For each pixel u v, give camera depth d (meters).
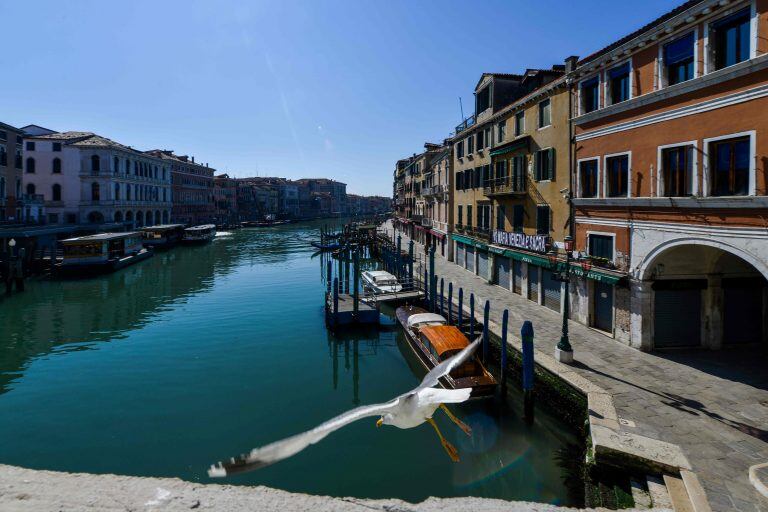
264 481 11.11
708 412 10.89
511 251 25.02
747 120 11.77
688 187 13.64
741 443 9.53
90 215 60.56
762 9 11.41
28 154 59.66
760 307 15.71
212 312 28.09
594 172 18.11
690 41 13.55
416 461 11.85
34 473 5.36
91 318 26.59
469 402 14.28
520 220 24.83
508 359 16.31
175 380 17.44
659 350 15.38
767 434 9.87
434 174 47.38
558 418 13.02
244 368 18.81
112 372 18.19
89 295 33.06
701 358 14.55
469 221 33.97
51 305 29.86
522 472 11.24
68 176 60.28
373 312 24.09
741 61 12.13
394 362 19.70
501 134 27.19
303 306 29.77
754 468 8.39
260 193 131.50
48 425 13.82
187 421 14.22
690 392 11.99
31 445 12.69
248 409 15.09
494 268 28.33
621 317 16.30
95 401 15.51
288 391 16.61
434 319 20.16
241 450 12.52
